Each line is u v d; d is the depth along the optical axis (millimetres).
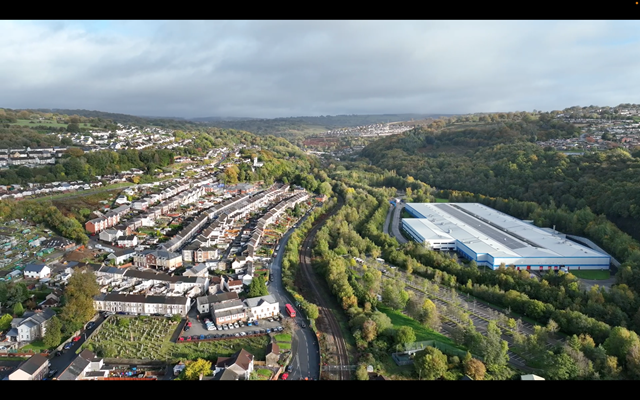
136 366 134375
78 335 151125
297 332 160500
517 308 189000
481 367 132250
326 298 195250
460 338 153375
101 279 190750
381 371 137125
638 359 137000
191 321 164750
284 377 130375
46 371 128500
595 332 162250
